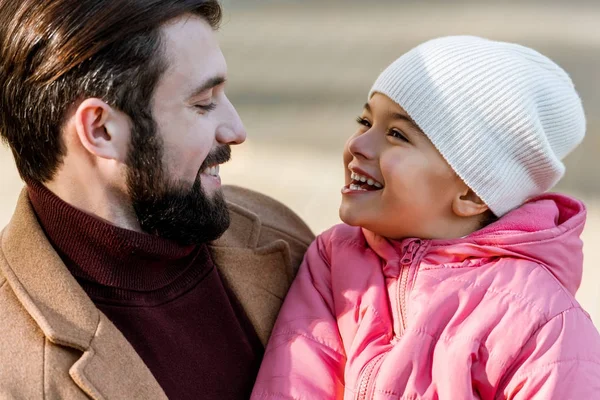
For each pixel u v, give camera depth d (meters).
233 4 10.14
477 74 1.67
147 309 1.54
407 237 1.74
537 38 7.69
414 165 1.67
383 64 7.21
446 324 1.58
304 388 1.58
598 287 3.34
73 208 1.50
